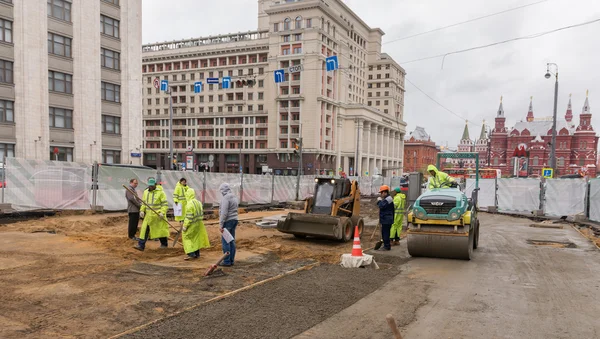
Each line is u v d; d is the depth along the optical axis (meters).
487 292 7.12
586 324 5.58
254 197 23.14
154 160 93.62
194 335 4.84
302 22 75.69
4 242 9.91
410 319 5.68
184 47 88.69
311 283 7.32
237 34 88.19
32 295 6.11
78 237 10.96
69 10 36.81
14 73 33.19
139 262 8.51
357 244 8.91
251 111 82.81
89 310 5.61
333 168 86.94
